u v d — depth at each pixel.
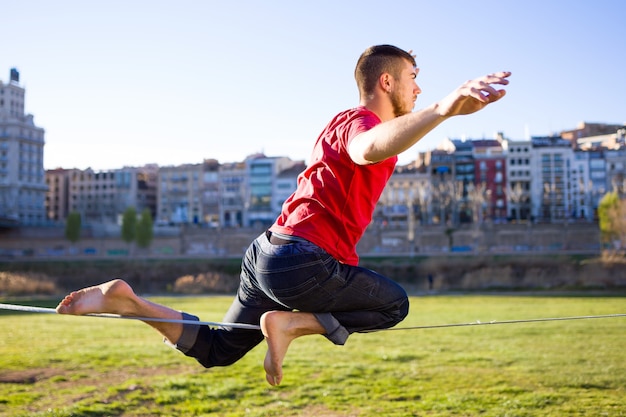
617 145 115.00
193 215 114.31
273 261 2.89
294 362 13.86
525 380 11.93
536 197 107.25
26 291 45.06
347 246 2.99
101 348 15.76
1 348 15.77
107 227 91.56
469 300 36.97
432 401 10.30
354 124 2.79
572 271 52.69
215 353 3.44
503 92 2.16
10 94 115.69
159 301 37.78
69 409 9.47
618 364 13.53
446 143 110.62
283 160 116.38
